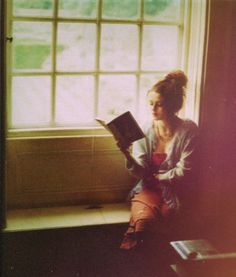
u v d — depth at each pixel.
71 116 3.14
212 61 2.99
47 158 3.10
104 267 3.05
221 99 3.05
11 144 3.01
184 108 3.18
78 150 3.13
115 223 3.02
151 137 3.00
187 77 3.10
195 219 3.06
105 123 2.88
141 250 2.96
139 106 3.23
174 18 3.15
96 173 3.20
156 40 3.16
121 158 3.21
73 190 3.19
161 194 2.96
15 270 2.92
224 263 2.21
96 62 3.11
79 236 2.98
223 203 3.18
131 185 3.26
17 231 2.88
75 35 3.06
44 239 2.93
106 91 3.17
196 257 2.21
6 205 2.93
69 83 3.10
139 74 3.19
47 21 3.00
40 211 3.12
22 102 3.04
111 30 3.10
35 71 3.03
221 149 3.12
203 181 3.12
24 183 3.10
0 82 2.71
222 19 2.95
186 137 2.93
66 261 2.99
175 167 2.96
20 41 2.99
